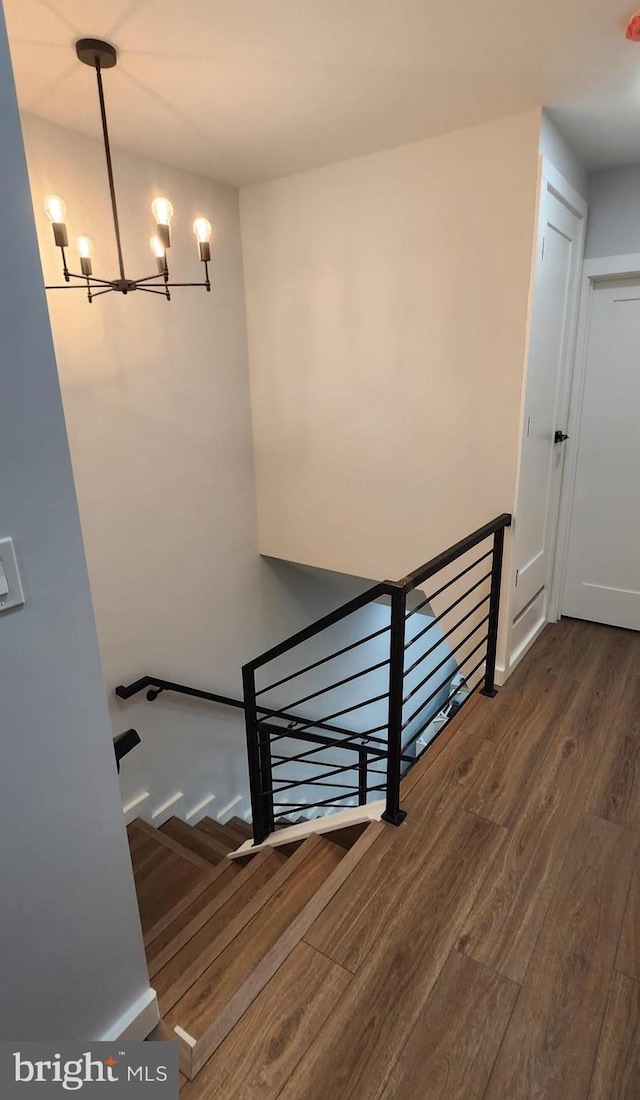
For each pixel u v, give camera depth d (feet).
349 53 5.73
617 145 8.14
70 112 6.85
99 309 7.98
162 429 9.20
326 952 4.84
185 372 9.46
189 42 5.50
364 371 9.47
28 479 3.03
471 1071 3.99
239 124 7.30
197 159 8.46
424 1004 4.42
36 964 3.53
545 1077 3.94
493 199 7.58
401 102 6.82
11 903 3.33
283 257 9.77
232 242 9.96
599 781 6.81
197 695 10.16
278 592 12.48
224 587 11.03
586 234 9.41
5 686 3.09
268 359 10.52
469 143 7.57
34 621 3.18
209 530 10.46
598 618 11.07
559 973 4.62
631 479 10.10
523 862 5.70
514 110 7.07
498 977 4.60
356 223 8.85
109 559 8.68
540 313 8.05
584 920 5.07
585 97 6.74
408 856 5.80
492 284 7.88
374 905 5.26
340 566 10.81
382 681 17.66
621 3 4.97
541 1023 4.26
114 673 9.05
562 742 7.53
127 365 8.48
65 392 7.73
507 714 8.16
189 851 8.99
